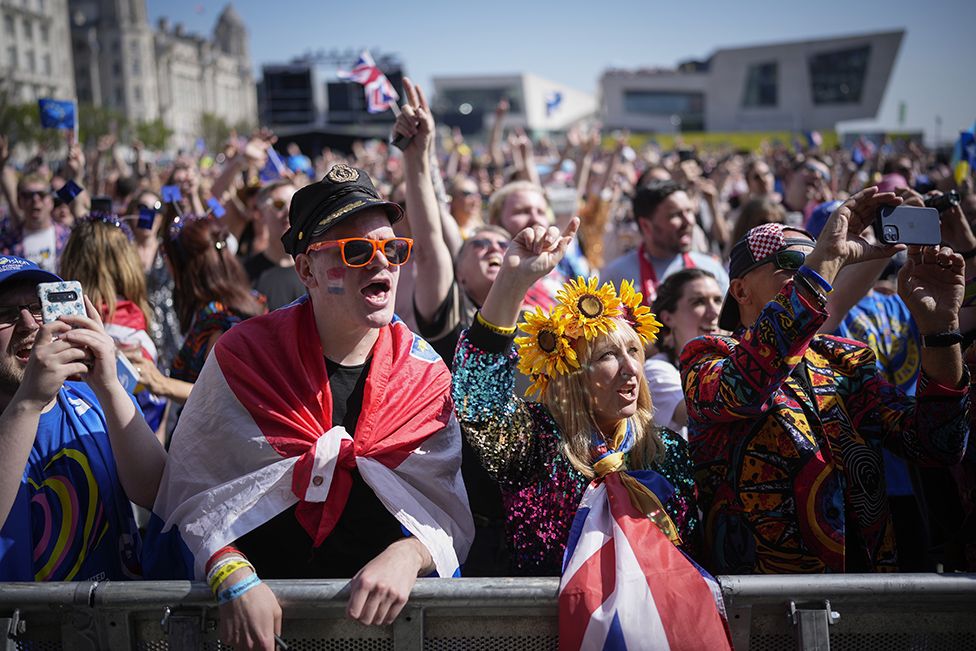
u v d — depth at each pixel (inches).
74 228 139.0
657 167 302.4
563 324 84.0
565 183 390.0
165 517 81.8
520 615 73.3
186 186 245.0
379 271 78.4
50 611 70.4
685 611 71.2
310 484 77.6
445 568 78.5
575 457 83.4
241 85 6245.1
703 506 91.6
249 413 80.0
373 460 80.0
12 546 78.5
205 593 70.7
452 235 159.9
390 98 246.8
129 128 2519.7
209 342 135.9
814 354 93.4
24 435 75.0
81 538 84.7
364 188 79.4
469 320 145.9
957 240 110.8
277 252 189.5
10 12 3324.3
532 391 88.0
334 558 79.6
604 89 2974.9
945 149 763.4
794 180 281.1
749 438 87.2
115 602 70.0
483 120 2652.6
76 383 91.3
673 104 2960.1
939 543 106.8
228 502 77.1
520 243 81.4
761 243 95.7
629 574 73.5
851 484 86.6
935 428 84.7
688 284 123.5
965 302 110.3
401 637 71.3
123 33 4547.2
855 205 82.2
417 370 85.4
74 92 4028.1
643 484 82.2
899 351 137.3
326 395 80.8
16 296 85.0
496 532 116.0
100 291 133.9
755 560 85.8
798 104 2832.2
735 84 2881.4
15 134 1414.9
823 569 84.3
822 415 88.4
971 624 73.4
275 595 69.9
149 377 123.7
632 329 87.0
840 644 73.8
